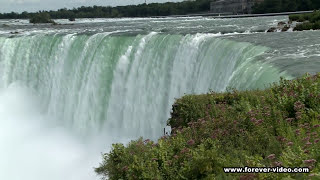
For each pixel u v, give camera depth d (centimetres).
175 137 816
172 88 1705
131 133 1809
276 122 772
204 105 979
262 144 717
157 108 1747
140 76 1852
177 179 654
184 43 1689
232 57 1409
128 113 1869
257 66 1210
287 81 939
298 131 711
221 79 1434
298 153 625
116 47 1986
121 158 794
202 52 1593
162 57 1769
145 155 742
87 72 2086
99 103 2003
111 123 1912
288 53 1354
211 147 705
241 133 770
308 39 1695
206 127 823
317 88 878
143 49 1867
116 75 1936
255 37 1747
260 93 970
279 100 861
